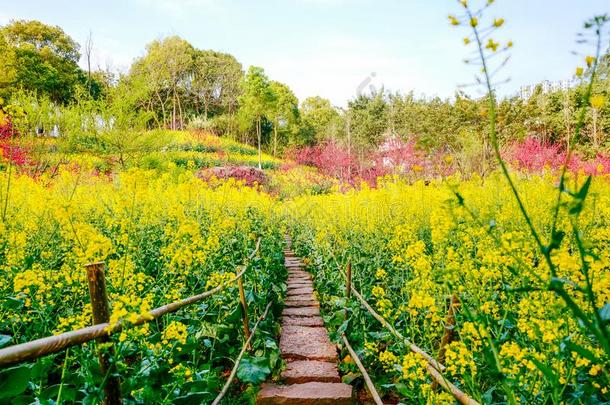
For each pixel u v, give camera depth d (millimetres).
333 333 4746
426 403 2355
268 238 7727
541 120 18906
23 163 9469
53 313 3311
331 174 26125
